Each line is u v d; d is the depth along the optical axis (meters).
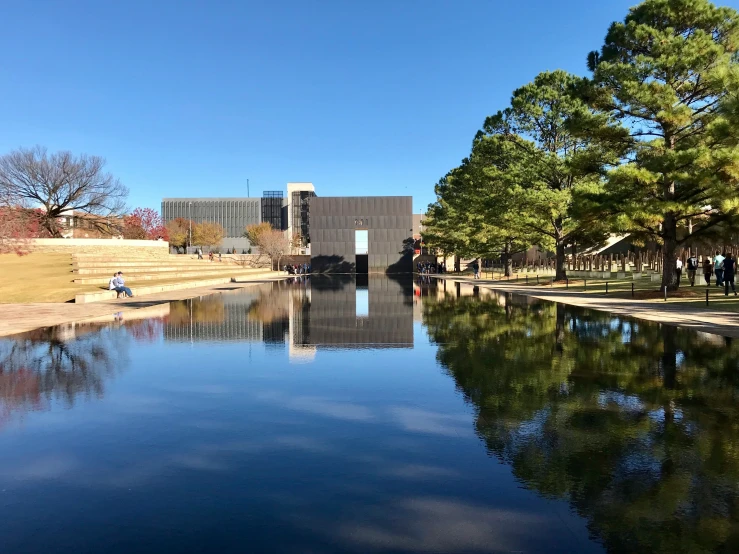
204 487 4.04
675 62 18.97
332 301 23.70
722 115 17.94
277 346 11.08
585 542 3.19
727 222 19.70
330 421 5.75
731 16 19.86
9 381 7.79
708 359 9.02
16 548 3.14
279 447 4.94
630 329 12.90
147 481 4.16
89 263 42.19
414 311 18.59
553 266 50.91
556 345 10.74
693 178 17.98
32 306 21.06
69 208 63.69
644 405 6.24
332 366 8.88
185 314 17.92
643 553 3.04
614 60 21.55
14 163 59.22
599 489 3.94
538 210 31.69
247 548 3.14
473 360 9.26
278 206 144.38
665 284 21.81
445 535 3.28
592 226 27.42
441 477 4.19
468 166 43.78
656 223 20.88
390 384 7.50
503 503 3.72
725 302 18.12
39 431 5.46
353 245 80.62
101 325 14.80
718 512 3.56
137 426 5.62
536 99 32.25
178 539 3.25
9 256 46.78
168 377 8.07
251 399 6.73
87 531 3.36
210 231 118.88
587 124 21.23
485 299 23.91
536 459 4.56
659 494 3.85
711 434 5.18
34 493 3.94
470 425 5.56
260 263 90.12
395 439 5.13
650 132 21.59
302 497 3.85
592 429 5.37
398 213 80.31
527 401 6.48
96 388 7.38
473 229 46.38
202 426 5.62
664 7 20.03
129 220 71.69
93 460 4.63
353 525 3.42
